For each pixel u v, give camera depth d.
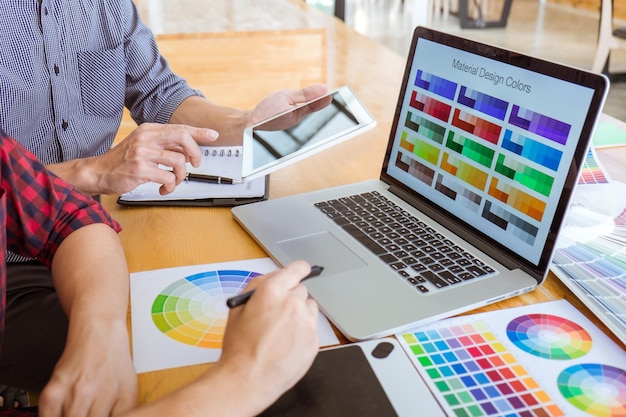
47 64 1.28
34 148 1.31
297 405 0.68
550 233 0.85
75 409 0.67
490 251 0.93
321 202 1.12
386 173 1.17
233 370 0.62
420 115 1.09
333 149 1.40
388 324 0.79
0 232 0.82
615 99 4.36
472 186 0.98
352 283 0.87
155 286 0.90
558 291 0.88
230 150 1.33
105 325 0.77
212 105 1.43
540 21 6.82
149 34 1.52
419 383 0.70
